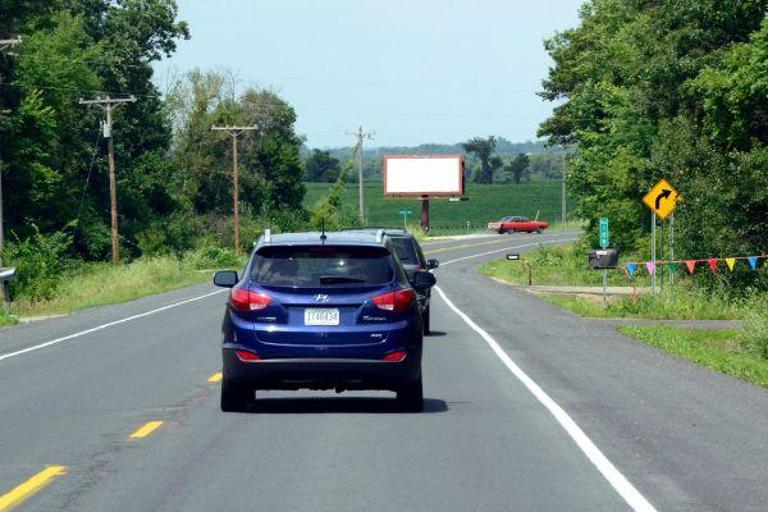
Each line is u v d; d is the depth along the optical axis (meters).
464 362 46.88
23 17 165.88
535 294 108.81
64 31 188.38
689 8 111.62
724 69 105.19
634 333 61.69
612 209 143.88
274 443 27.31
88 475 23.48
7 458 25.56
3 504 20.70
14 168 162.88
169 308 87.50
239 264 179.50
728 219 93.50
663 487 22.05
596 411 32.59
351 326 31.27
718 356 50.53
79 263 164.38
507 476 23.17
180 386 39.31
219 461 24.98
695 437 28.08
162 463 24.80
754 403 34.59
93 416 32.16
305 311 31.34
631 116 137.50
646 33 123.12
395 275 31.92
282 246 31.94
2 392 38.03
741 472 23.59
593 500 20.89
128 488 22.12
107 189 195.88
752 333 57.88
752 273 91.44
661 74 116.69
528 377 41.47
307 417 31.62
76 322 73.62
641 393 36.88
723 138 101.56
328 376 31.25
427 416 31.72
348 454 25.77
